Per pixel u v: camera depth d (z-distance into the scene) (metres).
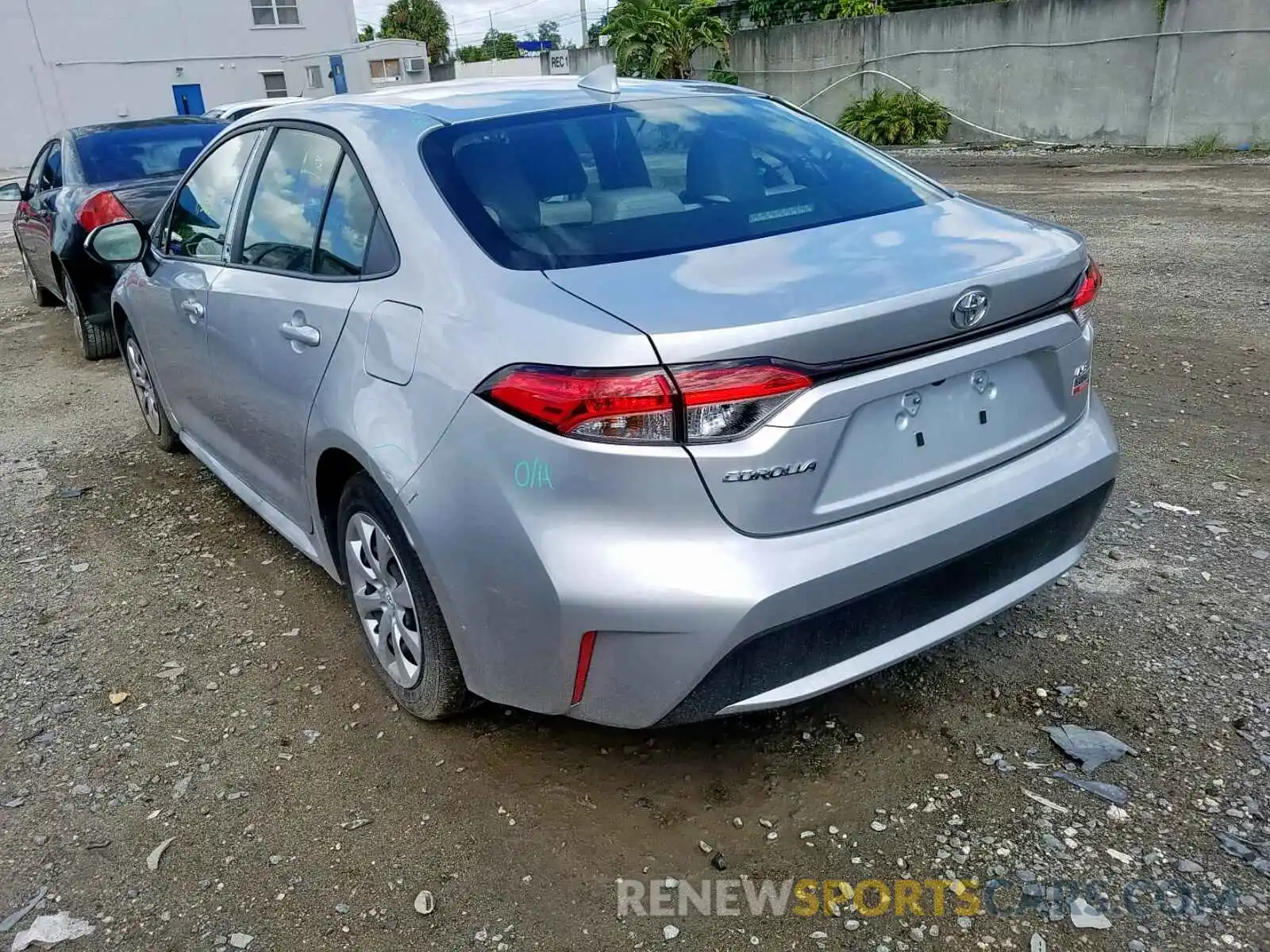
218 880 2.39
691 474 2.07
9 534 4.39
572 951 2.15
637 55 22.97
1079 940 2.09
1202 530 3.72
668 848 2.41
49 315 8.95
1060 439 2.67
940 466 2.38
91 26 29.48
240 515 4.47
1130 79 16.39
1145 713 2.76
